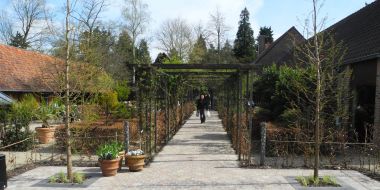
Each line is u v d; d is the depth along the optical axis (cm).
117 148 945
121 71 3089
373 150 1039
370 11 1623
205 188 782
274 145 1127
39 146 1357
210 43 4616
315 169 827
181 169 965
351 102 1303
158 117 1373
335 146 1102
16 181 842
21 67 2223
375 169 966
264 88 1483
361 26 1572
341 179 866
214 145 1379
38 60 2514
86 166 1002
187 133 1764
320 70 928
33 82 2142
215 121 2456
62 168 980
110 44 3281
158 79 1302
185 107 2598
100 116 1473
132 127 1256
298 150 1129
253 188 783
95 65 1038
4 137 1272
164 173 920
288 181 840
